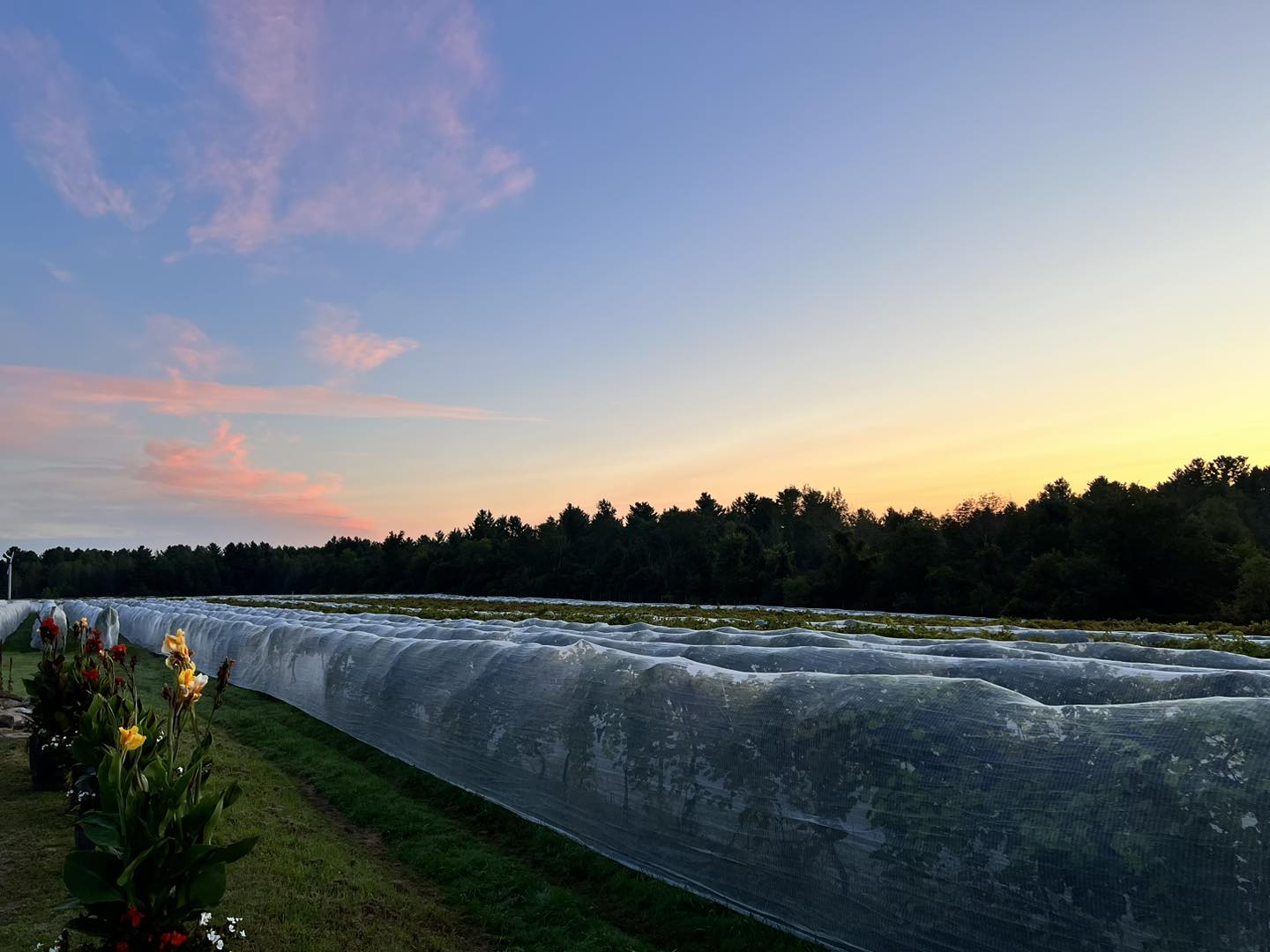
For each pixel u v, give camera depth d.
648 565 92.12
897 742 6.48
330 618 29.91
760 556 82.06
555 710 9.98
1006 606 54.75
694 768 7.96
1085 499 61.16
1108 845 5.13
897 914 6.07
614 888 8.02
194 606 50.16
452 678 12.51
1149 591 49.53
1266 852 4.61
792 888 6.87
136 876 4.73
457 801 10.89
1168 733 5.43
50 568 124.06
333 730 15.71
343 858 8.46
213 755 12.67
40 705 10.12
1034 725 6.07
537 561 103.06
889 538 66.06
